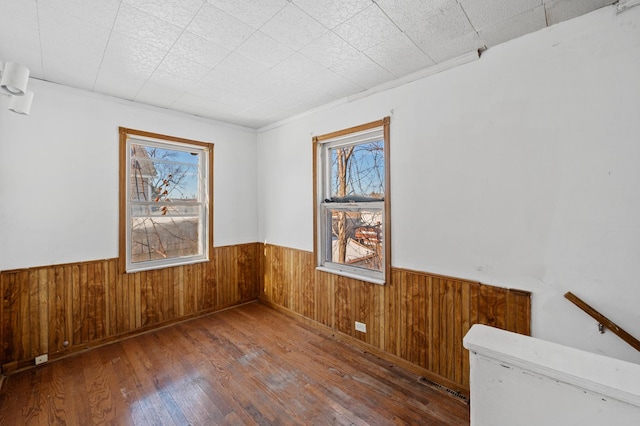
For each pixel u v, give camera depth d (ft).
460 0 4.96
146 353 8.63
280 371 7.72
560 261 5.61
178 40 6.22
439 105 7.29
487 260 6.56
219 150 12.16
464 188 6.89
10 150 7.72
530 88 5.93
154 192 10.66
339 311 9.73
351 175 9.86
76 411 6.15
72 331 8.63
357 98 9.11
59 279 8.43
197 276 11.50
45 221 8.24
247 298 13.17
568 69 5.49
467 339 3.67
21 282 7.85
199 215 11.88
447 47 6.49
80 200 8.82
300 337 9.79
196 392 6.82
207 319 11.29
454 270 7.08
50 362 8.12
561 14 5.34
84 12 5.27
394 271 8.20
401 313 8.05
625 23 4.92
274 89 8.85
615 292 5.06
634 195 4.90
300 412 6.19
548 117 5.72
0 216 7.57
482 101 6.58
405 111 7.97
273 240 12.60
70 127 8.64
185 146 11.35
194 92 9.09
